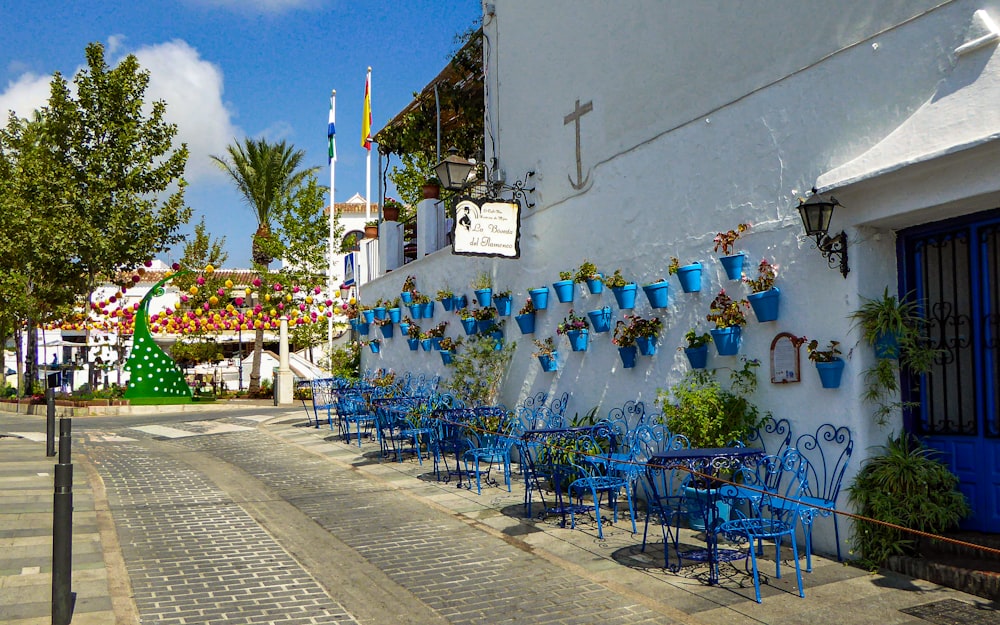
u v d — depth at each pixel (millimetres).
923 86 6332
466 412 11344
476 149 18547
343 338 31516
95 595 6043
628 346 9539
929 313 6930
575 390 10914
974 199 6012
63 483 5387
